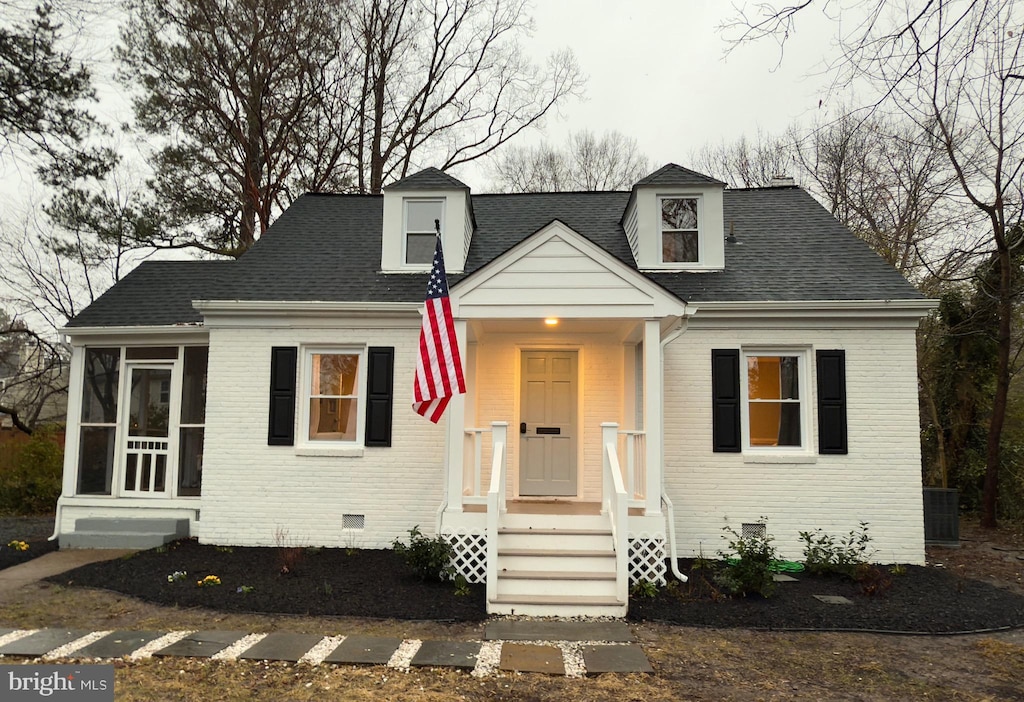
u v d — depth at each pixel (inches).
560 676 213.2
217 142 771.4
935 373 595.5
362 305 397.1
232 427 402.9
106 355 447.5
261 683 203.3
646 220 434.6
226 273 430.9
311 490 397.7
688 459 387.9
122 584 316.8
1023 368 593.9
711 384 392.2
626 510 290.0
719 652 236.8
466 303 339.0
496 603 279.0
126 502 427.8
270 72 721.6
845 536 377.7
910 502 376.5
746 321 392.8
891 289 391.2
